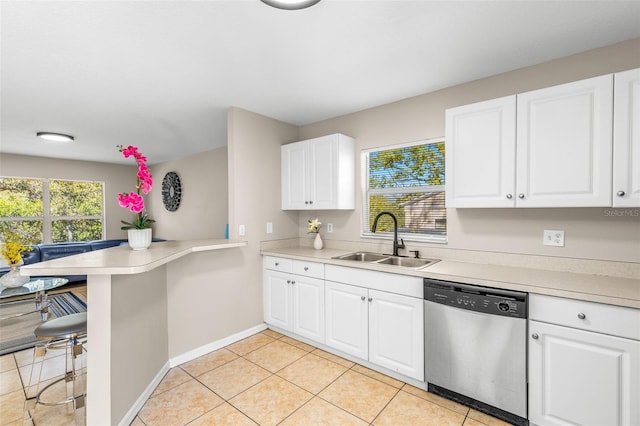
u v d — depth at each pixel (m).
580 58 1.93
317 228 3.23
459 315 1.84
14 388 2.16
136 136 4.05
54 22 1.55
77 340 1.94
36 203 5.46
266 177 3.19
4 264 4.81
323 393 2.04
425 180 2.68
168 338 2.41
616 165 1.55
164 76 2.23
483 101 2.18
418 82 2.37
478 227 2.32
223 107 2.92
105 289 1.58
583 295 1.46
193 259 2.59
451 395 1.95
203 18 1.55
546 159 1.76
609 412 1.41
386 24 1.62
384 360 2.21
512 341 1.66
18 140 4.16
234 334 2.88
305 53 1.92
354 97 2.68
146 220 2.14
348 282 2.42
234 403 1.94
